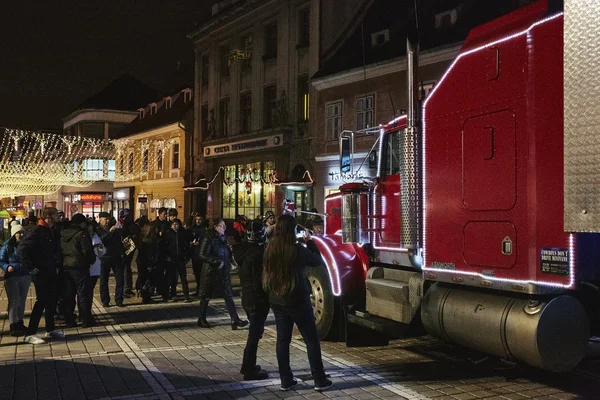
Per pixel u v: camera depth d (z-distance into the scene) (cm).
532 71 518
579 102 349
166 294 1206
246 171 2936
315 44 2458
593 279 501
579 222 348
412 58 662
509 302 536
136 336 841
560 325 503
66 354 727
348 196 758
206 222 1299
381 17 2308
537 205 509
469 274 578
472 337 564
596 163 339
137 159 4238
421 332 668
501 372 638
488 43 567
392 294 685
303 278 575
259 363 681
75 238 907
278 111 2630
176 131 3662
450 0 2012
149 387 585
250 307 613
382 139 761
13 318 830
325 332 772
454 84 609
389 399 545
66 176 4856
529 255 516
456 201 598
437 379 613
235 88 3044
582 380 612
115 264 1130
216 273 896
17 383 599
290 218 586
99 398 550
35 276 805
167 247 1191
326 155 2306
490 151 559
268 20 2775
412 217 651
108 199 5066
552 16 504
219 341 805
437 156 629
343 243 771
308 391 571
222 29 3150
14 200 5819
